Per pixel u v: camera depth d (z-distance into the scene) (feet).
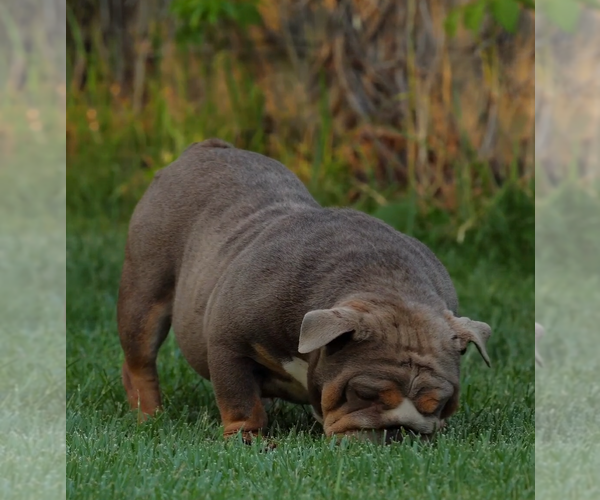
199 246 37.22
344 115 78.48
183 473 28.89
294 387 34.47
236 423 33.96
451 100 75.25
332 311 29.17
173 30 82.94
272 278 32.94
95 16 84.17
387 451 28.68
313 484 27.63
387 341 29.40
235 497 27.04
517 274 64.54
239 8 74.28
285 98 80.23
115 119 82.12
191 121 80.79
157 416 36.83
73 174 78.33
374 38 77.97
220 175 38.70
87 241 66.64
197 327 36.17
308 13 79.41
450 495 26.58
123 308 39.52
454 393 30.22
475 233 70.44
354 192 77.30
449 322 30.83
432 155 75.41
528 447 30.83
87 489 27.50
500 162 74.23
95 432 34.22
